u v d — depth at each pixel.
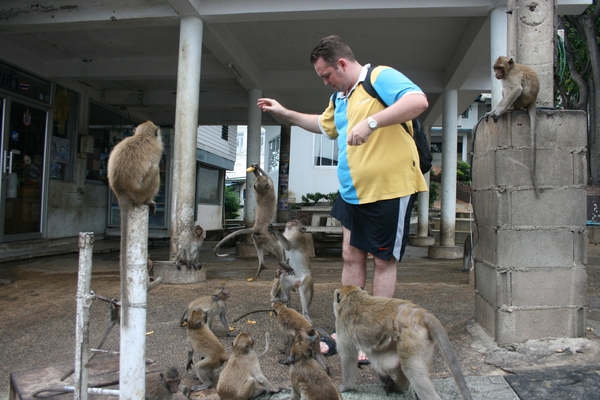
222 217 19.30
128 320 2.12
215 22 7.12
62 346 3.94
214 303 3.96
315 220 12.79
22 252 8.66
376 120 2.81
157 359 3.60
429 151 3.49
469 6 6.58
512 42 4.00
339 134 3.51
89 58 9.78
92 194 11.54
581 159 3.60
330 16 6.87
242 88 12.03
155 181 2.68
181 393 2.77
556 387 2.85
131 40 8.74
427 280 7.04
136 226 2.16
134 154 2.55
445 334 2.28
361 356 3.40
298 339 2.74
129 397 2.10
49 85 9.91
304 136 20.06
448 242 10.84
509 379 2.98
